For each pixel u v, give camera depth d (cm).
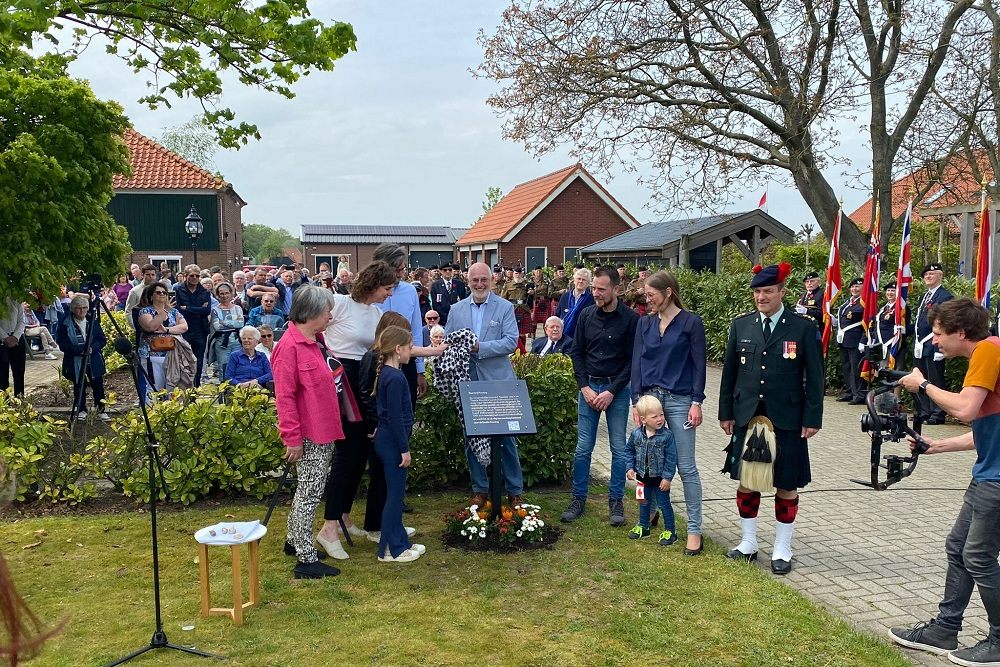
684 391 512
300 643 376
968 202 1540
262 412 619
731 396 495
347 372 523
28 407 611
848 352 1112
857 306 1092
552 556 499
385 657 362
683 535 542
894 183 1587
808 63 1453
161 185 2942
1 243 678
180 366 908
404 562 486
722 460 779
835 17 1387
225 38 664
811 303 1209
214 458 594
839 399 1133
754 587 446
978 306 363
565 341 731
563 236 3319
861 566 488
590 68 1486
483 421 521
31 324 1573
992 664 357
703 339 511
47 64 780
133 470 595
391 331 482
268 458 605
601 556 499
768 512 600
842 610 423
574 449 665
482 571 472
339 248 4359
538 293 1678
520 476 580
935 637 376
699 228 1955
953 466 746
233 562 392
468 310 591
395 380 478
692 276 1708
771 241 1978
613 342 556
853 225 1538
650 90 1530
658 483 525
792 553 511
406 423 486
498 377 589
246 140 789
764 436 468
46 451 598
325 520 498
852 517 588
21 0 537
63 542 510
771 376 470
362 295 526
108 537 522
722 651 371
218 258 3044
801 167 1535
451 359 570
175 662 356
